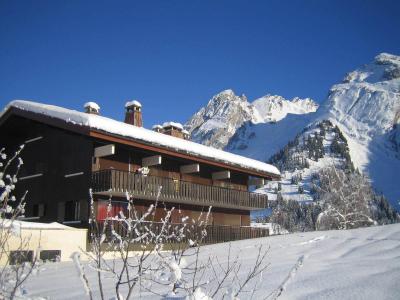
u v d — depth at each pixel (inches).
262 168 1027.9
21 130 892.0
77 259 142.4
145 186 768.9
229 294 177.9
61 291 293.7
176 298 191.6
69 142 795.4
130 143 740.7
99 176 725.3
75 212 764.0
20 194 876.0
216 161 903.1
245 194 1006.4
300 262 152.4
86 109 959.6
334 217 1427.2
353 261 329.1
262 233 1037.2
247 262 378.0
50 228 571.8
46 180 826.2
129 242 159.9
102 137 703.7
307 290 227.9
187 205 916.6
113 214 762.2
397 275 243.1
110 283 310.3
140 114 1031.6
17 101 810.2
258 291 231.0
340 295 212.8
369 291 215.2
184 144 853.2
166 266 171.9
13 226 194.1
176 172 898.1
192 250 486.9
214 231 898.7
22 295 193.8
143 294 248.8
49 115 744.3
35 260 187.0
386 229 523.2
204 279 287.9
